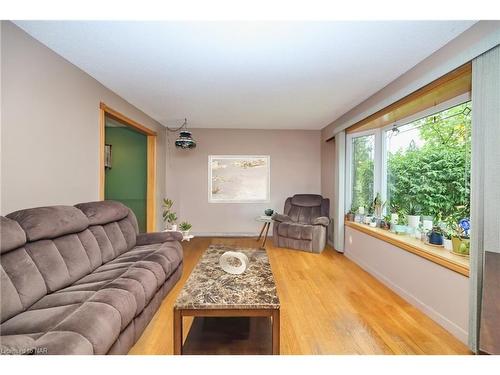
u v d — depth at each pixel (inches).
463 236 79.7
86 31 68.8
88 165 98.2
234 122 181.6
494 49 56.8
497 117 56.4
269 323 78.2
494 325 55.7
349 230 147.3
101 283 66.2
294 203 187.2
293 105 137.1
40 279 58.0
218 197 207.2
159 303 81.5
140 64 89.0
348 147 159.5
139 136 190.5
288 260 142.3
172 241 110.3
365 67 89.9
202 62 87.0
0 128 63.3
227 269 77.5
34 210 64.5
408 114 113.3
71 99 88.3
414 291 89.8
